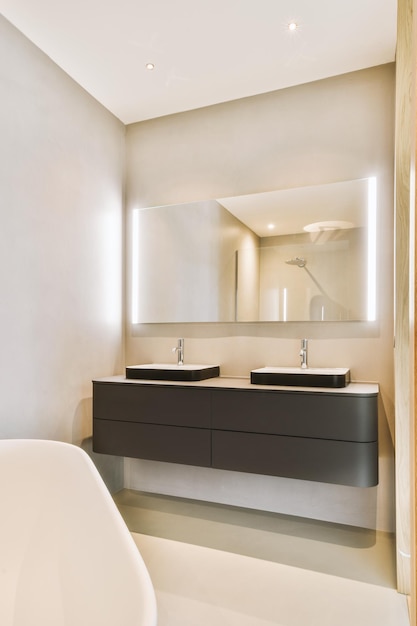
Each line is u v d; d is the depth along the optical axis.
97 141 2.93
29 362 2.34
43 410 2.43
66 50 2.42
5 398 2.19
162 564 2.14
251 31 2.25
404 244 1.89
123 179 3.22
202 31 2.26
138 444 2.54
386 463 2.50
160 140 3.15
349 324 2.61
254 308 2.82
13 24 2.23
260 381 2.42
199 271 2.99
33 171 2.39
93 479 1.47
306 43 2.35
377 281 2.54
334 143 2.67
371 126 2.59
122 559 1.18
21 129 2.31
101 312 2.95
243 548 2.30
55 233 2.54
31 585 1.40
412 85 0.65
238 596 1.89
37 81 2.41
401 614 1.77
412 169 0.65
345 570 2.10
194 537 2.42
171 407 2.47
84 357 2.78
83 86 2.76
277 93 2.82
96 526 1.35
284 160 2.79
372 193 2.57
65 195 2.63
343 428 2.12
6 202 2.21
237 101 2.93
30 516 1.51
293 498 2.70
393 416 2.48
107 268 3.02
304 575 2.05
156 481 3.06
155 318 3.11
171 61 2.50
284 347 2.76
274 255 2.78
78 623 1.23
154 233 3.14
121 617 1.05
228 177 2.94
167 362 3.07
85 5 2.08
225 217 2.92
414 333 0.61
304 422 2.19
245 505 2.82
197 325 2.99
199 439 2.40
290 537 2.43
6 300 2.20
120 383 2.60
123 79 2.68
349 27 2.22
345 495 2.59
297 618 1.74
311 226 2.70
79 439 2.72
